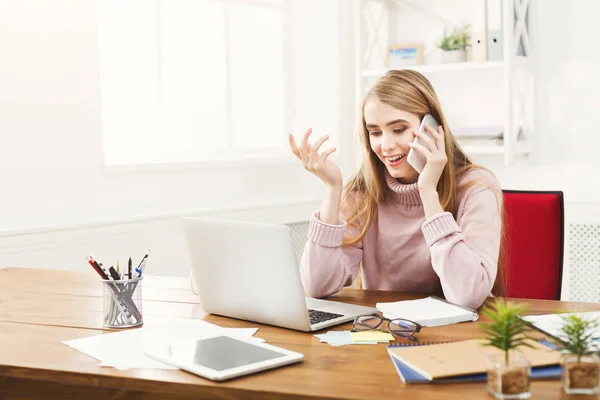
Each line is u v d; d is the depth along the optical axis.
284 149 4.09
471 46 3.66
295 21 4.12
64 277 2.43
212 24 3.72
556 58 3.57
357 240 2.20
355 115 4.13
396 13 3.96
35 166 2.95
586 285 3.59
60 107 3.02
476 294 1.84
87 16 3.08
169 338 1.66
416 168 1.97
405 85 2.03
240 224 1.73
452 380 1.31
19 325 1.81
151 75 3.48
